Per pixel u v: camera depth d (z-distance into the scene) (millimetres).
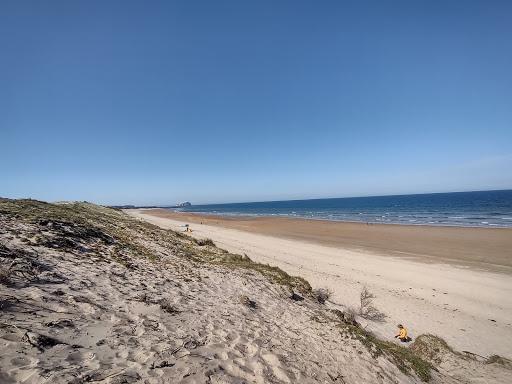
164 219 71688
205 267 13820
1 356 3732
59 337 4613
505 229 43125
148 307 7047
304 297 13383
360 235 43094
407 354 8609
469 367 9102
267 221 71125
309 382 5680
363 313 14148
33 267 7246
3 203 16750
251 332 7344
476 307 16062
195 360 5109
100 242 12680
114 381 3861
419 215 76750
